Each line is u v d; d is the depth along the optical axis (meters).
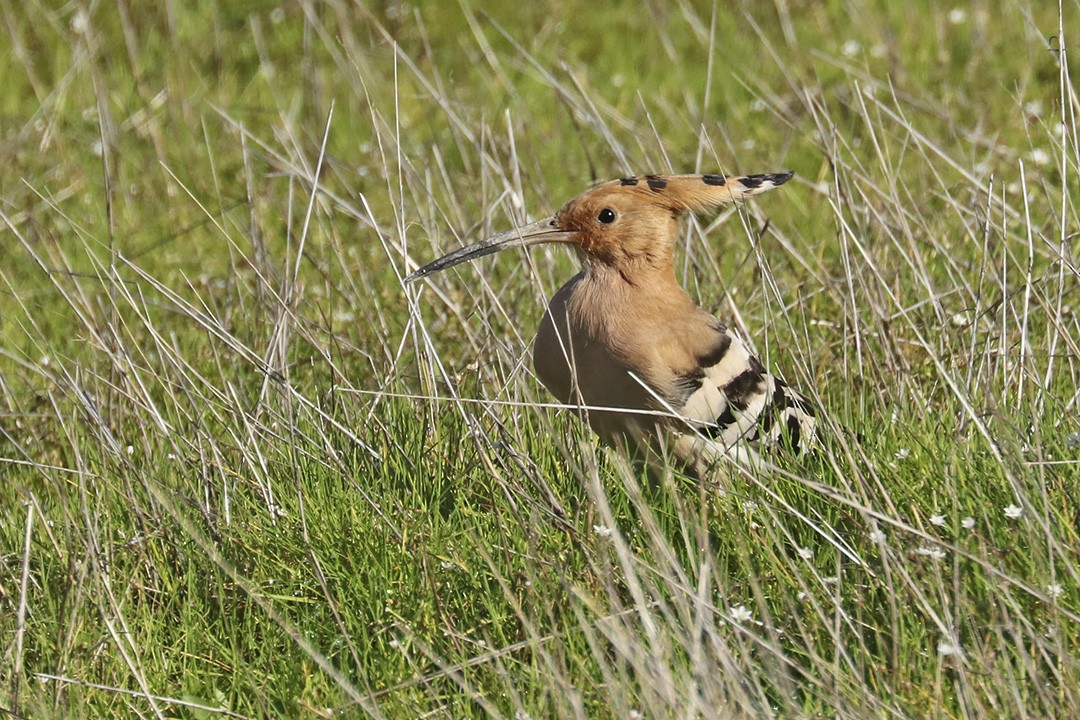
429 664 7.39
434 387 9.60
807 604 7.34
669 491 8.44
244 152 11.70
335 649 7.57
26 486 9.68
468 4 19.42
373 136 15.21
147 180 15.18
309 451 9.26
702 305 11.23
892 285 11.29
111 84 17.39
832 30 18.58
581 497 8.54
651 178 9.09
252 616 7.86
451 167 14.13
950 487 7.83
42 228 13.23
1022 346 9.05
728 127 15.95
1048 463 7.91
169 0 18.23
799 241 12.87
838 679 6.59
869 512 7.18
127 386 9.66
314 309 12.11
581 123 15.92
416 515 8.48
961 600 7.09
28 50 18.27
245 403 10.05
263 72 17.20
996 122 15.62
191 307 9.77
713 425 8.88
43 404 10.71
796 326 11.26
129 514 8.80
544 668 6.85
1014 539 7.57
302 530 8.31
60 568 8.14
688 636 6.96
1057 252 9.19
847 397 9.09
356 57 15.72
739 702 6.32
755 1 19.12
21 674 7.23
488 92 17.12
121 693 7.27
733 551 7.96
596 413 9.09
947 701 6.79
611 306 8.93
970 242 12.35
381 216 13.91
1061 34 9.86
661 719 6.16
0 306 12.88
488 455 8.92
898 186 13.69
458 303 11.76
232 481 9.19
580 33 18.98
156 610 8.05
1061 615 7.02
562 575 7.28
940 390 10.15
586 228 9.00
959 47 17.75
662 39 18.11
